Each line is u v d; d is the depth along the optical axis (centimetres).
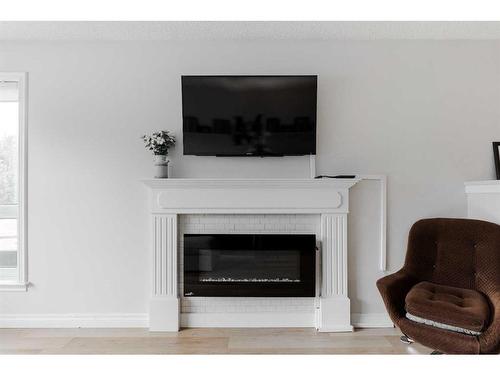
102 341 284
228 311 315
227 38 315
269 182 301
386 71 317
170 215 307
